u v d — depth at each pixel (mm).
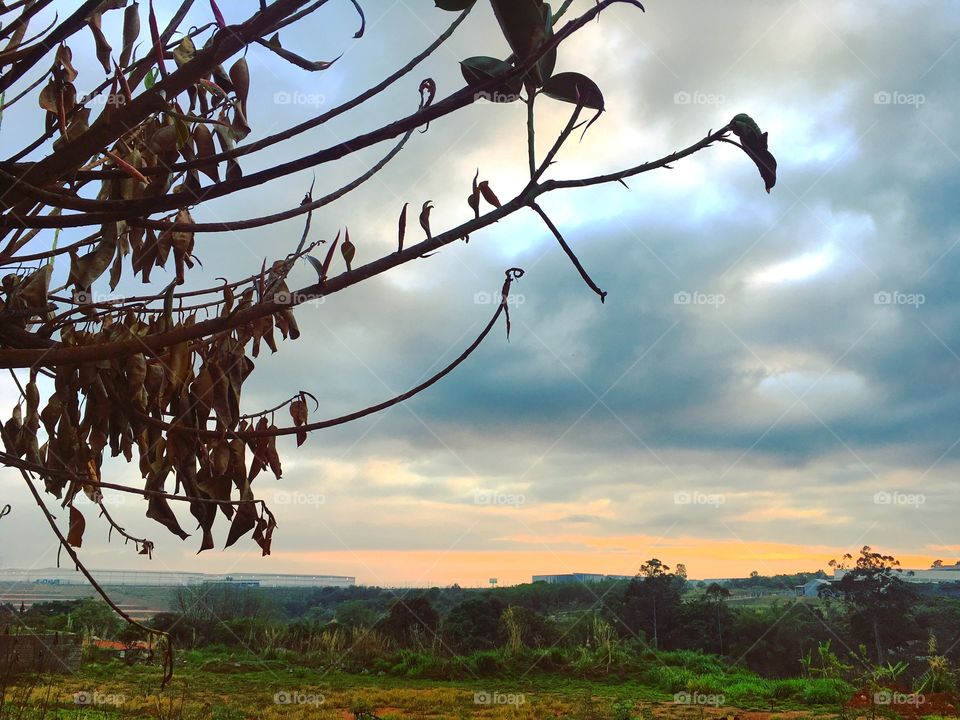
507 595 48500
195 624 35094
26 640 9336
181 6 2691
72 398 2742
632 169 1808
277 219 2666
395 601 39625
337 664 32156
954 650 41625
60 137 2107
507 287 2438
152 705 12938
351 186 2723
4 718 6949
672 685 26547
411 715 18391
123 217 2012
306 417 3189
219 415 3016
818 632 46094
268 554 2926
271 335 3230
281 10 1795
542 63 1825
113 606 2326
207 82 2416
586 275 1835
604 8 1775
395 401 2617
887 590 46906
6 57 2109
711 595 50094
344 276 2057
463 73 1967
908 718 17812
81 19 2068
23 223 2049
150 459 2910
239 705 17578
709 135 1779
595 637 34094
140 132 2910
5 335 2650
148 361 2934
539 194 1841
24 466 2020
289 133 2049
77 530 2725
